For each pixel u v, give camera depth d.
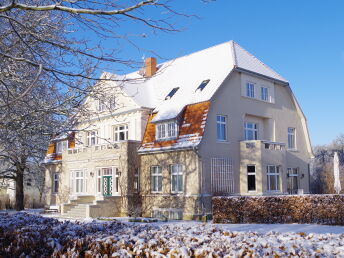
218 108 25.20
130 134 28.77
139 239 7.67
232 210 19.39
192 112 24.95
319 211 18.05
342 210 17.56
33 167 38.97
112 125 30.42
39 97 10.32
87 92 10.05
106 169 28.33
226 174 24.94
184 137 24.38
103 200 25.34
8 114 9.39
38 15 9.42
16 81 9.63
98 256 7.22
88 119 12.11
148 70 32.47
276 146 27.11
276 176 26.61
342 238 9.02
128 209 25.73
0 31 9.55
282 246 7.28
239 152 26.19
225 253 6.77
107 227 10.32
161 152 25.59
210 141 24.33
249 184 25.88
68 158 31.81
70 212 26.59
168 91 29.22
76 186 30.94
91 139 32.38
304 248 7.27
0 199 38.66
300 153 31.06
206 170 23.77
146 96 29.78
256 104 28.08
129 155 26.47
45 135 12.12
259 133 28.58
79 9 6.90
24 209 37.62
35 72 9.39
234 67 26.11
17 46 9.25
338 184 26.06
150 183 26.22
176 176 24.92
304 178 30.94
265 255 6.68
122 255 7.02
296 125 31.45
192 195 23.45
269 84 29.44
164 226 10.41
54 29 9.45
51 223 11.66
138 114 28.19
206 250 6.75
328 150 66.25
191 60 31.30
